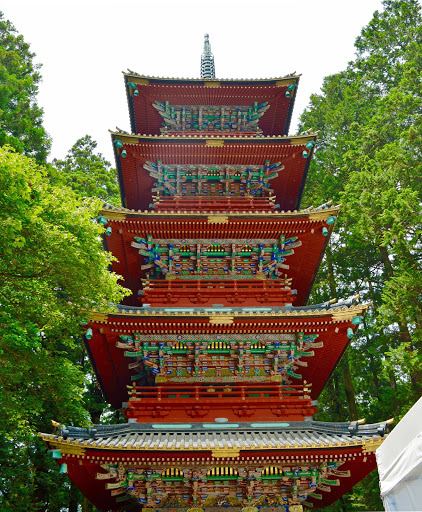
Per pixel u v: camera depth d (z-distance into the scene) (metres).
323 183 35.28
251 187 23.11
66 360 16.16
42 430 21.92
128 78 23.55
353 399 28.73
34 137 28.11
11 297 14.08
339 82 41.97
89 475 15.77
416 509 8.48
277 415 17.30
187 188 23.23
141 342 18.06
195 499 15.40
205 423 16.92
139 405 17.25
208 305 19.56
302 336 18.22
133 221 19.88
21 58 32.16
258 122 25.97
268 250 20.86
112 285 14.80
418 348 27.38
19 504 19.45
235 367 18.30
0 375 14.12
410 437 8.80
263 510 15.65
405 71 30.41
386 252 30.67
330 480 16.05
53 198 13.90
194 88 24.09
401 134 27.36
